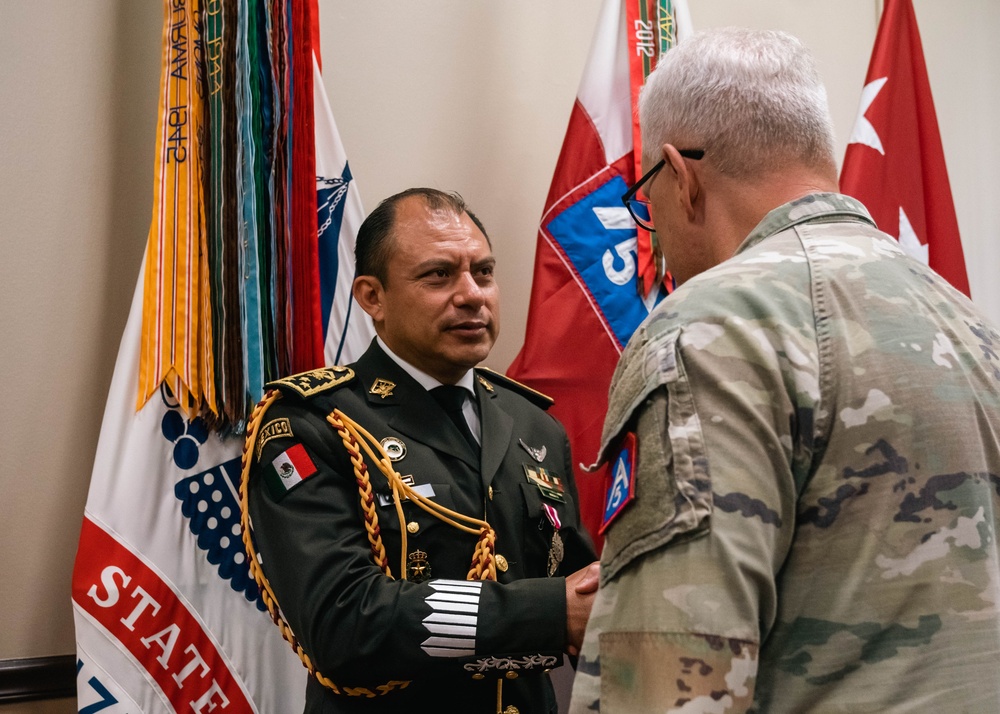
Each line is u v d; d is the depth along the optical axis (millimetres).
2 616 1782
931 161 2305
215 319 1737
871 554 689
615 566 706
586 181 2016
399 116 2170
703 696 625
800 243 810
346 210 1902
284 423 1396
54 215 1877
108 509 1648
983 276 2752
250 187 1771
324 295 1860
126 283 1921
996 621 687
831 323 741
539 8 2318
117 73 1943
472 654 1221
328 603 1251
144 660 1630
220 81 1779
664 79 922
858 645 678
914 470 701
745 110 867
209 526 1712
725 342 723
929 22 2746
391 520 1354
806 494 708
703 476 677
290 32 1837
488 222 2225
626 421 742
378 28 2170
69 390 1863
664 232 937
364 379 1489
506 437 1502
